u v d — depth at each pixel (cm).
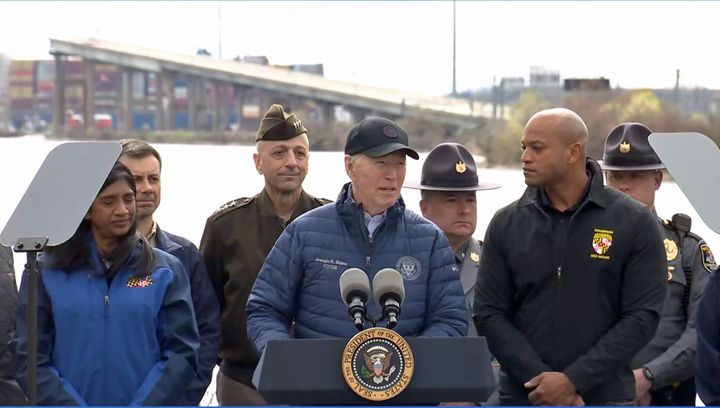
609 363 506
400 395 403
